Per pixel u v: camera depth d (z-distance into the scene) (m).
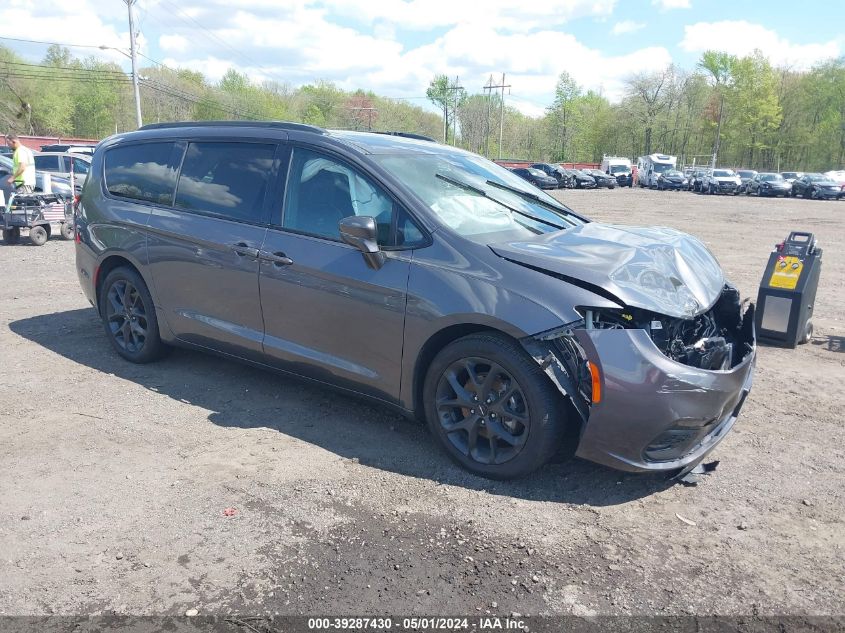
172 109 73.12
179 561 2.84
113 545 2.94
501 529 3.12
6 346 5.73
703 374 3.24
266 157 4.44
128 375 5.05
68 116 66.25
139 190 5.11
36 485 3.42
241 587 2.68
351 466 3.69
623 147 93.38
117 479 3.50
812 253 6.33
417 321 3.61
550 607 2.61
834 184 36.91
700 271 3.84
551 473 3.67
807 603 2.66
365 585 2.71
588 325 3.21
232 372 5.14
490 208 4.08
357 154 4.05
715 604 2.65
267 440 3.99
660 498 3.44
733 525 3.21
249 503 3.29
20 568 2.77
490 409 3.50
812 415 4.64
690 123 86.69
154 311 5.03
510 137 104.19
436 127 106.19
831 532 3.17
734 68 79.19
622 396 3.16
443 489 3.47
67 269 9.57
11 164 13.22
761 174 43.16
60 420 4.22
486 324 3.38
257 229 4.32
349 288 3.86
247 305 4.38
